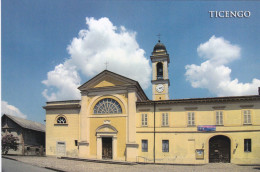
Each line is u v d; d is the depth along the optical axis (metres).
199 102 28.17
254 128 26.05
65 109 33.75
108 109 31.48
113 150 29.92
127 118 30.16
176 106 28.94
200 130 27.58
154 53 44.50
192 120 28.09
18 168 20.41
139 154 28.91
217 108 27.52
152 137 28.92
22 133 35.97
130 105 30.25
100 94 32.19
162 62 43.72
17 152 35.44
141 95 35.53
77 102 33.44
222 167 23.48
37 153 36.09
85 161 28.28
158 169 22.38
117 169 22.12
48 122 34.19
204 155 26.94
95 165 24.86
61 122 33.81
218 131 27.00
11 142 34.53
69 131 32.81
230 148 26.47
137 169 22.25
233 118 26.84
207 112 27.78
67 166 23.17
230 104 27.22
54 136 33.44
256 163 25.34
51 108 34.38
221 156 26.78
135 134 29.38
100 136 30.92
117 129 30.31
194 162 27.02
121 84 31.23
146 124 29.56
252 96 26.30
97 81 32.72
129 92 30.64
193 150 27.34
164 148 28.34
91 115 32.00
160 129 28.89
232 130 26.62
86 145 31.20
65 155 32.22
